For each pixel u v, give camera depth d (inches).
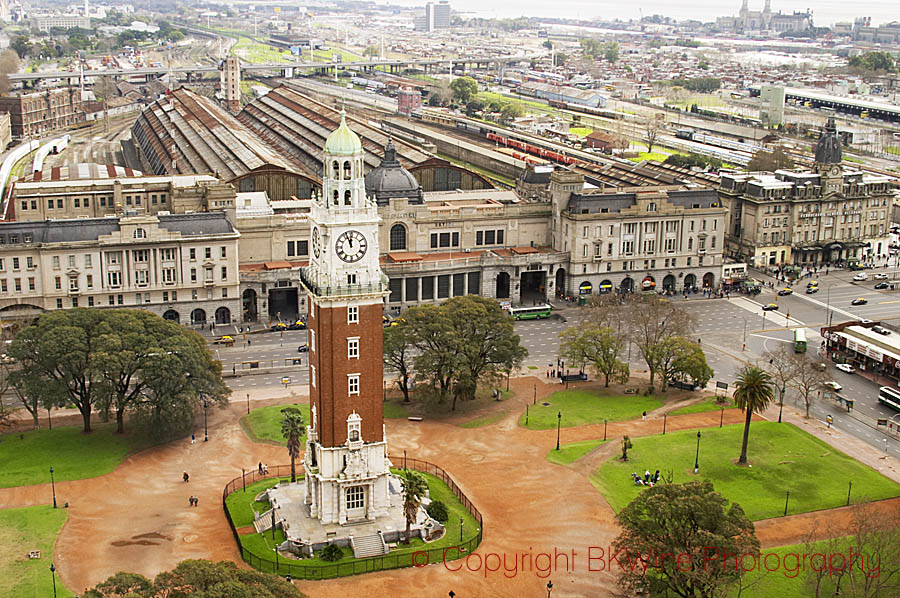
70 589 5408.5
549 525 6279.5
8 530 6013.8
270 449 7337.6
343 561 5723.4
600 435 7677.2
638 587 5315.0
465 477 6934.1
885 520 5821.9
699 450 7386.8
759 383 7037.4
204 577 4451.3
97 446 7268.7
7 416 7608.3
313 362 6038.4
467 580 5625.0
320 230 5782.5
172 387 7170.3
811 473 7027.6
